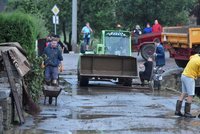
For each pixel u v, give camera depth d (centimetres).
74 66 4797
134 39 5366
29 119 2127
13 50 2016
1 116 1758
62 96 2931
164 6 8069
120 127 2017
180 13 8250
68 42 8312
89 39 6338
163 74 3950
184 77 2348
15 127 1941
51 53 2864
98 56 3669
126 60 3700
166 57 5762
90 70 3669
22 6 5784
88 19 7844
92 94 3103
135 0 7994
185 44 4450
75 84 3684
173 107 2625
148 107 2602
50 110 2386
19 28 2402
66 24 8006
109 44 4250
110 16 7969
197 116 2356
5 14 2453
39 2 7644
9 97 1911
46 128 1945
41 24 3828
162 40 4691
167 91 3456
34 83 2431
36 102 2470
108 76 3612
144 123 2127
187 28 4531
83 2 7838
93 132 1903
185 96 2588
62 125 2020
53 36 2878
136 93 3256
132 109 2509
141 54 5291
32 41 2438
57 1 7831
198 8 8438
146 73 3644
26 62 2100
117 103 2716
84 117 2230
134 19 8162
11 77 1959
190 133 1933
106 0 7888
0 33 2398
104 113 2358
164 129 2003
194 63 2333
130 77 3625
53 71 2861
